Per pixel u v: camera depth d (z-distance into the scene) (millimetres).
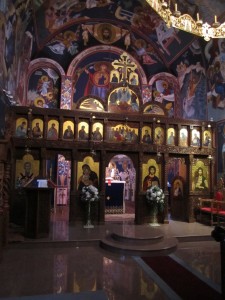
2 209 7535
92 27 15055
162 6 6344
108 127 12055
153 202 11609
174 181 13500
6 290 5418
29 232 9156
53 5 12617
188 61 15250
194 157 13000
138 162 12203
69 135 11672
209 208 12023
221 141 12914
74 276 6250
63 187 16062
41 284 5750
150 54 15984
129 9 13961
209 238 9930
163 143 12539
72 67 15453
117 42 15766
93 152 11648
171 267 6969
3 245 8281
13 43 10625
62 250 8391
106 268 6828
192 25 6910
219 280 6094
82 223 11469
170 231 10484
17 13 10242
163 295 5312
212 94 13797
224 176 12531
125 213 14336
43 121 11477
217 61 13281
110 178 15000
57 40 14766
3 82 9234
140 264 7168
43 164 11266
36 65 15109
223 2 10711
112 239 9062
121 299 5133
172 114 16438
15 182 11016
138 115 12297
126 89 13438
